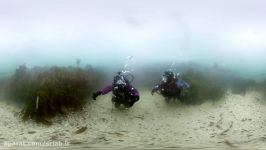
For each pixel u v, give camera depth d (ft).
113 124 22.98
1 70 27.50
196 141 20.81
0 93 25.67
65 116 23.25
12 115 23.36
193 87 25.14
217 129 22.41
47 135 21.25
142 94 26.30
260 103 25.13
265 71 28.19
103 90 23.63
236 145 19.88
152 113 24.31
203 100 25.17
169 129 22.49
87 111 24.02
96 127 22.56
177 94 24.47
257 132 21.84
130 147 19.69
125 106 23.89
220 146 19.77
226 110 24.39
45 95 23.32
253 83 26.91
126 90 23.27
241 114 23.88
